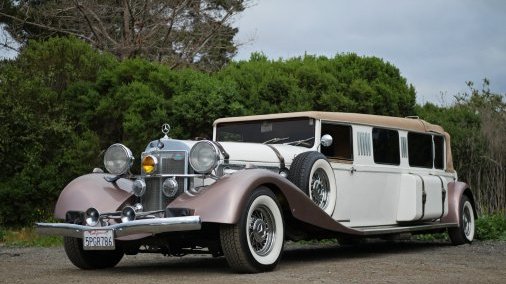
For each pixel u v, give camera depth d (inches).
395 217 322.3
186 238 251.3
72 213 248.5
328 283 207.3
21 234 409.7
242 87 520.7
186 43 839.7
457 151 557.6
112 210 243.1
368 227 302.2
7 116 455.5
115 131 497.7
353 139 299.7
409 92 597.0
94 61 534.6
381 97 552.4
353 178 295.6
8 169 462.3
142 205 245.1
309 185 258.8
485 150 553.9
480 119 593.3
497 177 548.1
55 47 530.9
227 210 222.2
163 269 257.4
